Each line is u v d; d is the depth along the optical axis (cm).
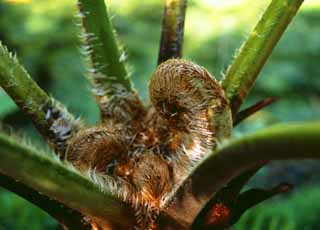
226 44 241
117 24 266
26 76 61
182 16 66
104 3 63
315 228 181
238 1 238
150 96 60
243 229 147
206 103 58
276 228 156
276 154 39
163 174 57
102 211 53
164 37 66
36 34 246
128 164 58
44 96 62
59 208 56
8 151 45
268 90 269
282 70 280
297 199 188
